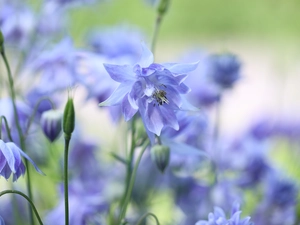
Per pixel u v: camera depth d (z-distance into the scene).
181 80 0.47
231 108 1.02
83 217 0.57
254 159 0.66
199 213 0.62
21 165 0.47
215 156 0.66
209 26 1.26
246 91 1.08
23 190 0.63
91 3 0.72
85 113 0.81
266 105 0.92
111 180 0.62
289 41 0.91
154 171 0.63
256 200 0.66
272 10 0.95
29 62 0.68
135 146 0.53
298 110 0.82
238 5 1.21
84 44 0.70
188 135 0.62
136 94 0.47
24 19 0.68
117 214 0.59
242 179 0.66
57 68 0.60
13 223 0.62
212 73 0.67
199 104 0.70
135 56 0.68
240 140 0.68
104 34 0.69
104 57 0.61
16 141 0.57
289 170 0.74
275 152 0.78
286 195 0.63
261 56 1.15
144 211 0.62
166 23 1.27
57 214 0.58
